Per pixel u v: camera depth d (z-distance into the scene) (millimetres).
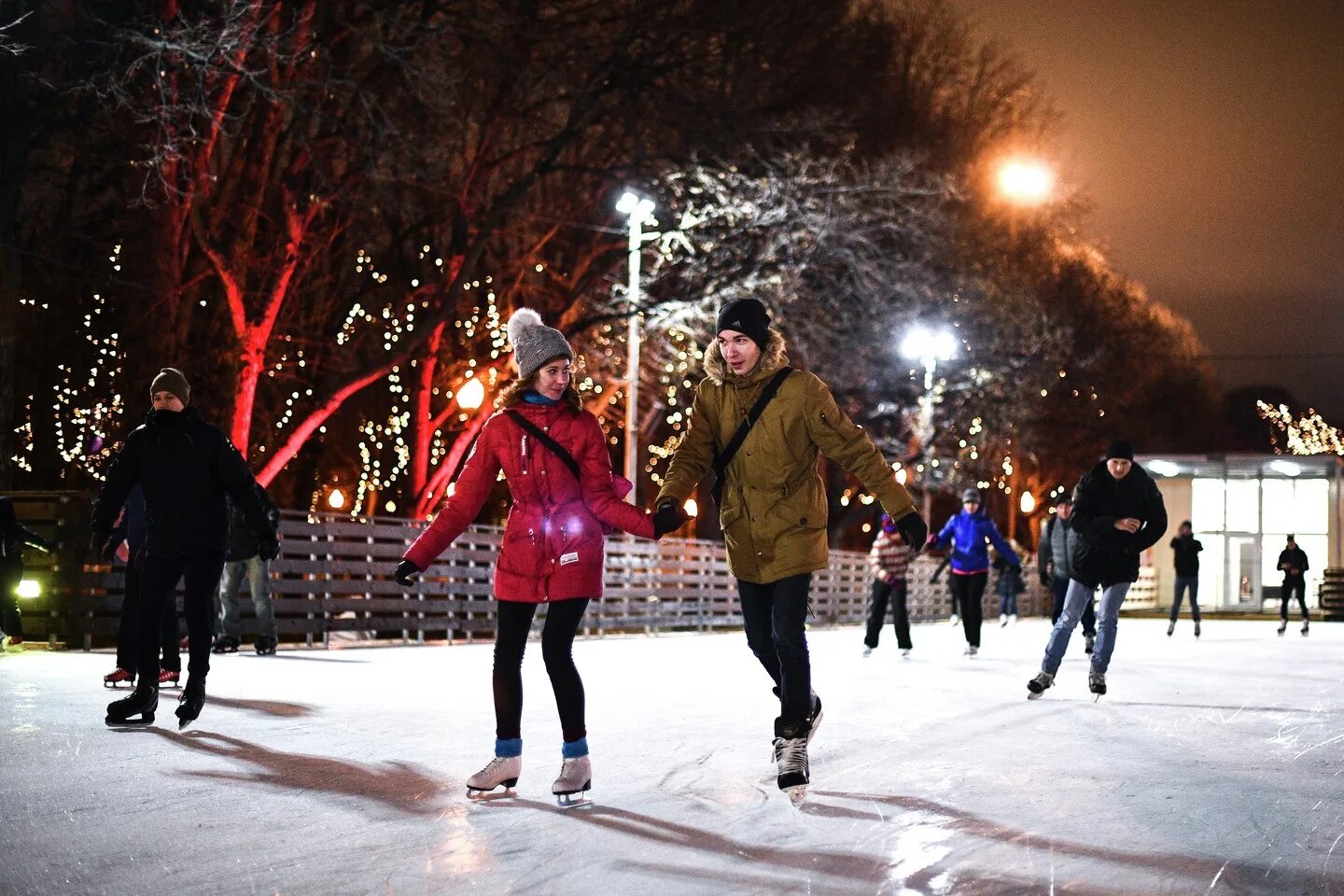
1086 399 47750
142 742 7449
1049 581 18219
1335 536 39938
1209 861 4828
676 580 25125
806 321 32781
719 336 6168
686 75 29391
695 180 29781
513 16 26672
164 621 8867
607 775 6551
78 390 26156
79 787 6047
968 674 13555
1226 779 6656
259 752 7141
